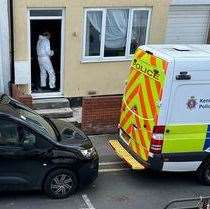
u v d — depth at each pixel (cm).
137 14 1595
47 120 1222
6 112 1118
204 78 1148
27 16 1470
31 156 1103
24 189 1128
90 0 1516
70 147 1136
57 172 1130
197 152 1191
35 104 1527
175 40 1731
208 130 1183
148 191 1206
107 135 1464
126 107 1256
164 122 1149
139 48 1228
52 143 1122
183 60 1128
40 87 1581
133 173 1275
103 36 1573
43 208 1114
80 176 1149
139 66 1212
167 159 1174
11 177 1107
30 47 1526
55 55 1567
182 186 1236
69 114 1531
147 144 1172
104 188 1202
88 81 1596
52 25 1527
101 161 1320
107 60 1592
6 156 1090
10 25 1461
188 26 1723
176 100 1145
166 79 1126
